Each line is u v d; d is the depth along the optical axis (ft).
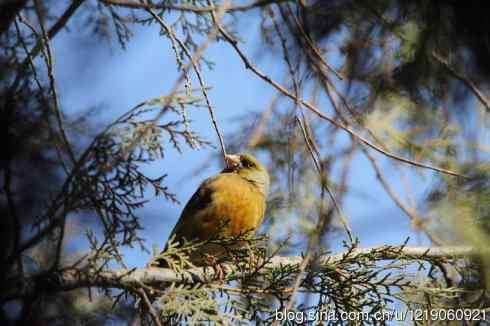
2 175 28.48
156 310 31.22
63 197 29.09
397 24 30.76
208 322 32.07
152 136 29.89
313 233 27.89
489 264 34.09
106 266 31.12
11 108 29.45
